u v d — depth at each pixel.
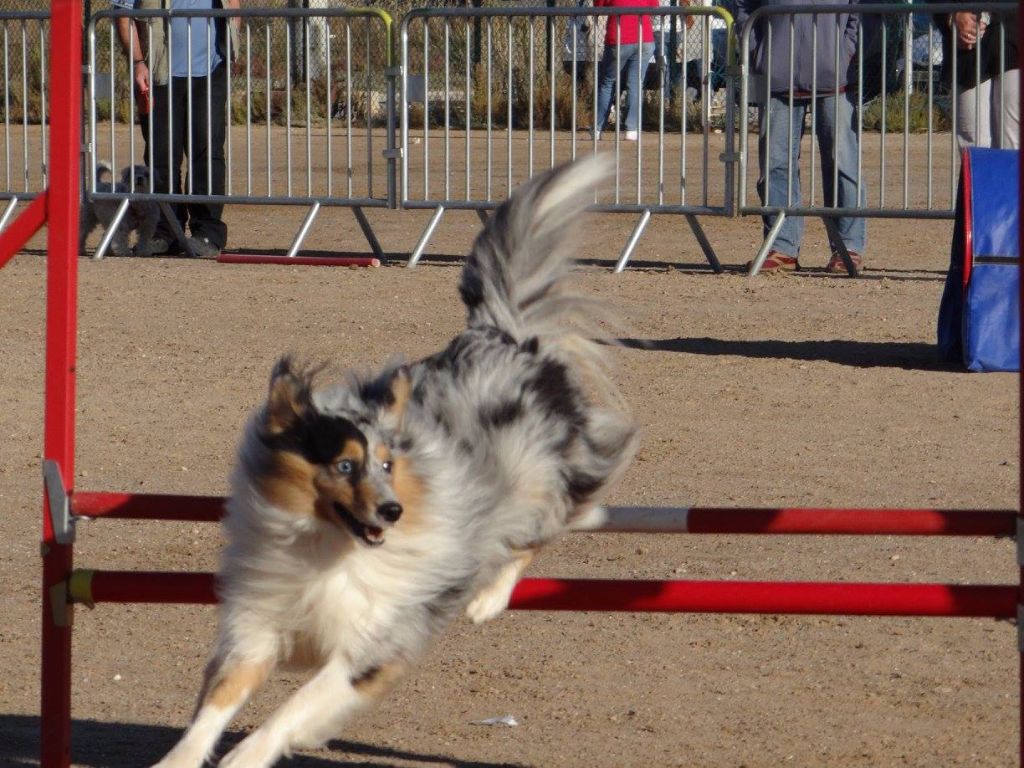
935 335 13.91
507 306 7.09
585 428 7.01
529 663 7.16
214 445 10.50
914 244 19.33
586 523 6.23
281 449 5.45
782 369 12.62
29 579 8.17
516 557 6.56
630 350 13.22
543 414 6.65
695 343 13.58
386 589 5.55
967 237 12.48
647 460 10.09
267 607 5.55
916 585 5.50
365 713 6.24
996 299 12.50
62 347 5.71
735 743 6.23
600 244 19.27
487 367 6.61
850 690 6.79
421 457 5.66
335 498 5.38
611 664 7.14
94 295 15.76
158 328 14.16
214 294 15.82
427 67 17.61
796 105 16.83
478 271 7.18
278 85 29.38
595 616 7.80
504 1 27.95
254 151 27.05
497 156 25.53
